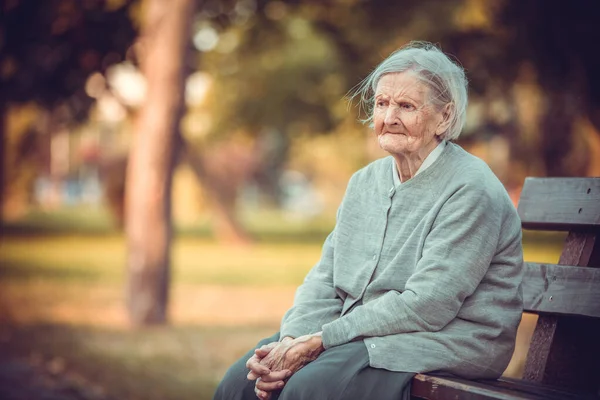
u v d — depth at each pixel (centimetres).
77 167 7262
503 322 344
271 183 6519
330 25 2034
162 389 821
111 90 1661
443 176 357
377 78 369
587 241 395
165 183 1366
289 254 2814
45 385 820
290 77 2738
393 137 360
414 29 1792
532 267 402
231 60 2672
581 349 389
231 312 1481
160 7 1354
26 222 4219
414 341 336
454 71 362
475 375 341
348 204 387
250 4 1956
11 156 4075
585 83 1211
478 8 1642
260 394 352
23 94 1642
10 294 1600
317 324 372
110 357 994
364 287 364
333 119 2828
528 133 2097
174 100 1359
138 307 1328
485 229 341
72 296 1614
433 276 337
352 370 332
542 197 416
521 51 1409
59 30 1573
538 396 314
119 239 3325
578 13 1170
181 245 3212
